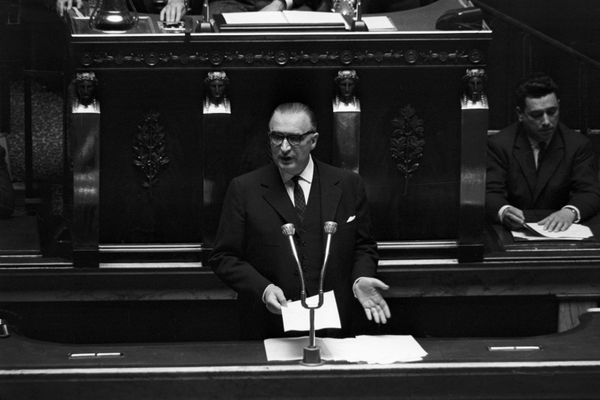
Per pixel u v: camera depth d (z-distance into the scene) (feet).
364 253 47.06
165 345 43.65
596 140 73.46
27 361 41.50
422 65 50.03
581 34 77.71
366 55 49.73
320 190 46.32
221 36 49.11
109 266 50.90
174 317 52.21
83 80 49.24
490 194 55.42
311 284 45.80
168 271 50.80
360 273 45.80
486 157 51.72
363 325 52.60
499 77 75.36
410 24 51.96
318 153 50.85
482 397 40.93
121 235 51.29
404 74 50.52
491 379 40.78
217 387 40.29
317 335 46.44
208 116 49.90
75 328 51.85
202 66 49.47
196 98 50.47
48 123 69.72
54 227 56.85
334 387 40.37
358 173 50.72
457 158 51.55
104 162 50.60
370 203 51.67
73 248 50.65
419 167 51.55
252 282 44.16
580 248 52.90
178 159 50.98
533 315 53.11
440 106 51.08
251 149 50.67
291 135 44.39
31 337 51.55
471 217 51.60
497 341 43.98
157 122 50.55
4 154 60.03
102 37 48.73
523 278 52.08
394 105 50.90
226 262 45.62
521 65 75.15
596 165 66.13
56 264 50.96
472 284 51.96
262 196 46.11
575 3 76.64
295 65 49.67
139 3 57.21
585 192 55.98
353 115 49.98
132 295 50.90
